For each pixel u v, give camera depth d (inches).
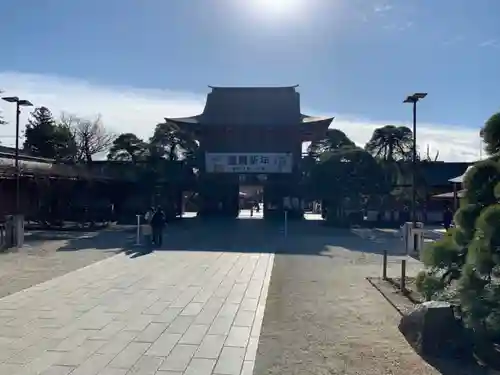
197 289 462.6
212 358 272.8
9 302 400.5
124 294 436.5
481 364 261.9
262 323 345.4
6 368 253.4
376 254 748.6
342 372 252.4
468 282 281.6
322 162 1407.5
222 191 1633.9
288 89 1733.5
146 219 908.6
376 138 1614.2
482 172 313.6
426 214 1486.2
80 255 693.3
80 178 1240.8
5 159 1085.8
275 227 1298.0
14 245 763.4
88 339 303.4
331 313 374.3
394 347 291.1
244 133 1668.3
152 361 266.5
